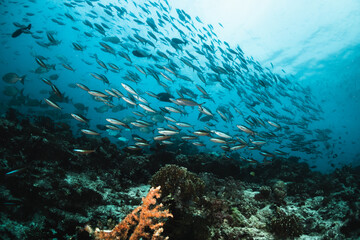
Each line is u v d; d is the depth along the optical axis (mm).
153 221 3686
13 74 7781
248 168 10438
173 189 4680
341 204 5723
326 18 23516
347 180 8047
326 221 5148
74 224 3865
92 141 8734
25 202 4164
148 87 66500
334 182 7871
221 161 9422
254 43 29906
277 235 4535
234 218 4922
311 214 5730
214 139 5785
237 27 28234
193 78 40250
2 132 5984
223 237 4320
